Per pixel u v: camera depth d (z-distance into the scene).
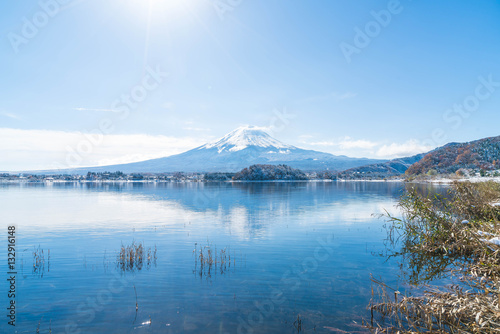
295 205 41.34
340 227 23.97
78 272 13.41
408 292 10.07
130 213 34.69
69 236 21.78
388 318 8.45
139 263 14.67
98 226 25.95
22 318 9.00
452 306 7.43
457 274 10.95
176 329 8.27
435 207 16.95
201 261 14.31
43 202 49.66
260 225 25.42
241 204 43.44
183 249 17.47
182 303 9.97
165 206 42.03
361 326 8.08
